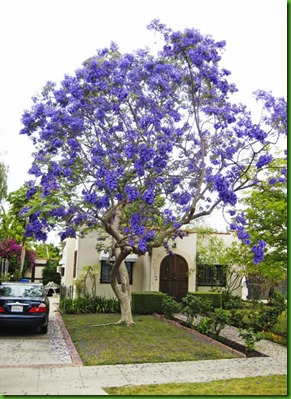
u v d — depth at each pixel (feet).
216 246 65.72
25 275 112.06
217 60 37.01
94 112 40.22
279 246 45.62
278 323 45.60
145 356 31.22
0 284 43.37
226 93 38.63
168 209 40.57
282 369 28.19
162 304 52.34
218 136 38.93
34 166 38.37
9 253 89.86
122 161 39.29
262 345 36.19
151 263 63.36
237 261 56.34
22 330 43.32
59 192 35.35
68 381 24.84
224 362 29.91
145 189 37.88
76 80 39.40
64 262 85.97
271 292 67.82
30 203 33.27
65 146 39.34
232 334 41.19
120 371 27.20
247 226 46.09
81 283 62.80
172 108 39.86
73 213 36.86
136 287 66.49
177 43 36.96
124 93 37.35
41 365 28.58
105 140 40.78
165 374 26.55
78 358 30.86
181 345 35.24
